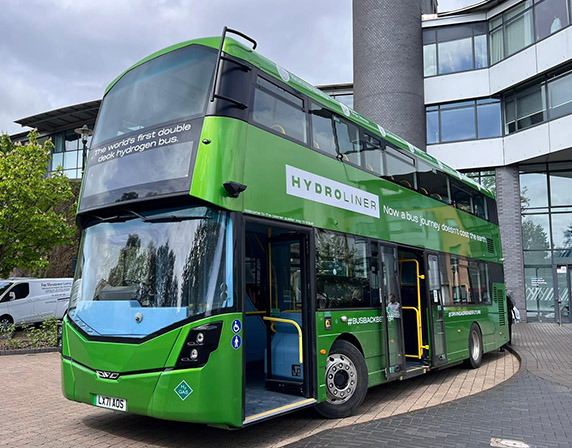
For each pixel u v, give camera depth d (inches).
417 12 1054.4
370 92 1023.6
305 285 278.7
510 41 967.6
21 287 840.3
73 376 243.1
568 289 938.1
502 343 571.2
